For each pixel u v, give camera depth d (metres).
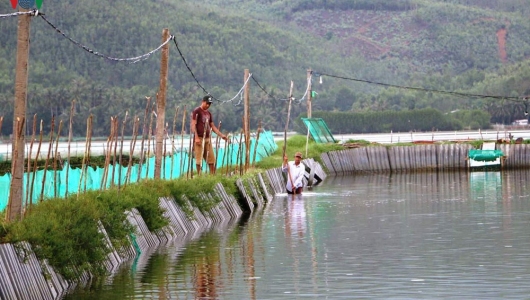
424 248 37.12
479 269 31.86
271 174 68.00
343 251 36.66
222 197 51.00
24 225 28.23
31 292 26.58
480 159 101.69
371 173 100.94
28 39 29.94
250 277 31.14
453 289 28.48
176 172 58.16
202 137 53.56
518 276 30.41
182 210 44.53
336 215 51.03
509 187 71.94
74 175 42.22
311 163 83.44
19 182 29.69
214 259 35.19
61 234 29.06
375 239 40.19
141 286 29.88
